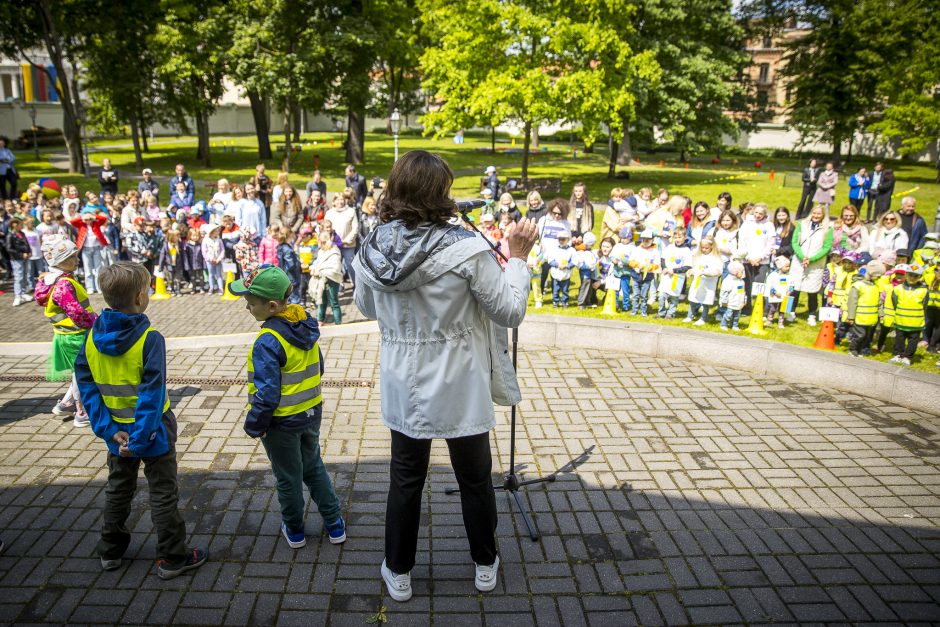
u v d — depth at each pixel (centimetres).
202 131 3078
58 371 537
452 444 315
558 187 2208
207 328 912
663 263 1009
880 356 760
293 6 2531
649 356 742
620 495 456
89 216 1120
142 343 331
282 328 344
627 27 2267
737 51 3500
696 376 686
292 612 336
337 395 625
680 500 452
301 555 383
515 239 308
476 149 4731
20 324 919
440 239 274
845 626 335
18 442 515
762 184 2644
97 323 330
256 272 337
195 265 1116
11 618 326
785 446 535
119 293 327
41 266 1093
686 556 390
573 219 1094
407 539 330
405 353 296
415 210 275
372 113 3303
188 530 405
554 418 581
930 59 2842
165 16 2636
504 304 285
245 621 329
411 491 323
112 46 2656
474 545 341
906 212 1041
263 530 407
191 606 338
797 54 3806
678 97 2962
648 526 420
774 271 885
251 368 346
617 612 341
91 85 2938
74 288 509
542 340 775
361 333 828
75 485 454
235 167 3066
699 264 858
